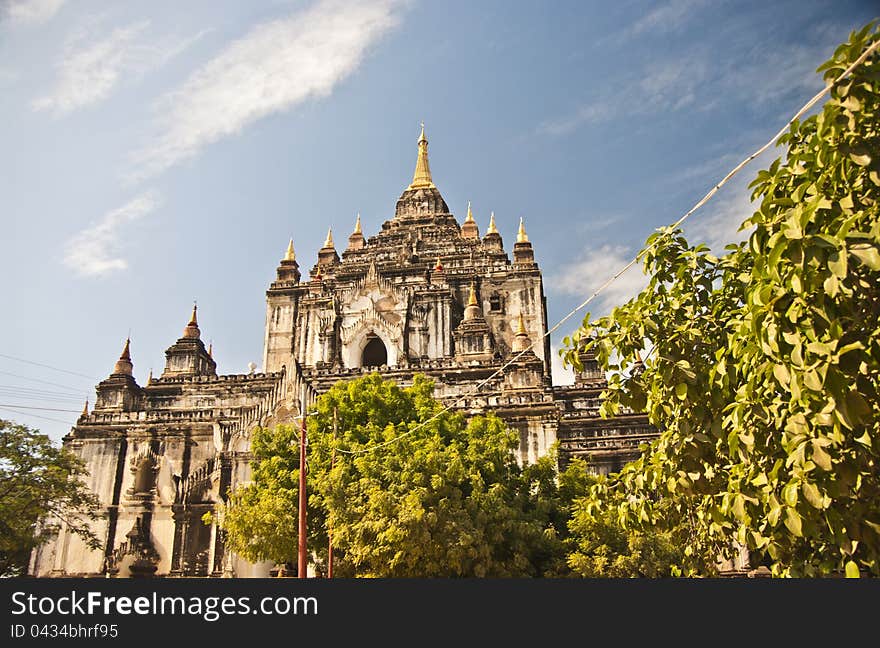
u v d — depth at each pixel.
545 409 53.44
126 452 60.81
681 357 16.69
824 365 11.47
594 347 18.88
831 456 12.69
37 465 50.16
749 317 13.48
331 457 39.25
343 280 84.38
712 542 18.89
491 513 34.66
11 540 48.50
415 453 35.06
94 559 56.00
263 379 72.31
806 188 13.23
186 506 54.91
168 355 77.81
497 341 80.75
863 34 12.36
